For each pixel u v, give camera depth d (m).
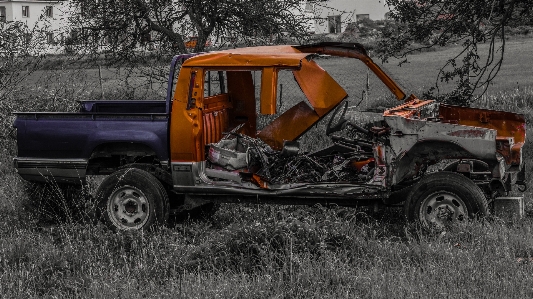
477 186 7.11
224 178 7.70
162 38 14.01
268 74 7.27
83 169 8.02
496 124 8.45
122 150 7.99
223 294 5.40
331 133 8.27
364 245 6.52
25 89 14.97
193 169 7.64
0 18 14.33
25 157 8.20
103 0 13.37
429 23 11.13
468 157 7.13
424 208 7.20
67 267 6.43
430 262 6.01
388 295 5.31
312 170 7.91
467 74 11.16
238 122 8.97
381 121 7.79
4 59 14.20
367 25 44.69
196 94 7.60
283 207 8.12
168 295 5.49
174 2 13.43
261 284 5.64
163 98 15.02
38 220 8.46
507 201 7.45
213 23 13.30
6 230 7.92
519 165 7.74
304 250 6.24
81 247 6.85
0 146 13.20
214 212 8.58
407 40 11.45
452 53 44.22
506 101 17.73
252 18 12.87
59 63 15.70
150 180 7.74
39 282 6.12
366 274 5.77
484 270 5.77
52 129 8.07
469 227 6.79
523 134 8.30
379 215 8.19
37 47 14.58
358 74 29.55
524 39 49.69
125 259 6.32
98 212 7.89
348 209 7.76
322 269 5.84
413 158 7.33
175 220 8.37
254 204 8.29
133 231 7.40
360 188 7.29
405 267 5.98
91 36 13.92
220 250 6.42
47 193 8.59
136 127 7.85
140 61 14.48
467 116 8.59
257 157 7.93
